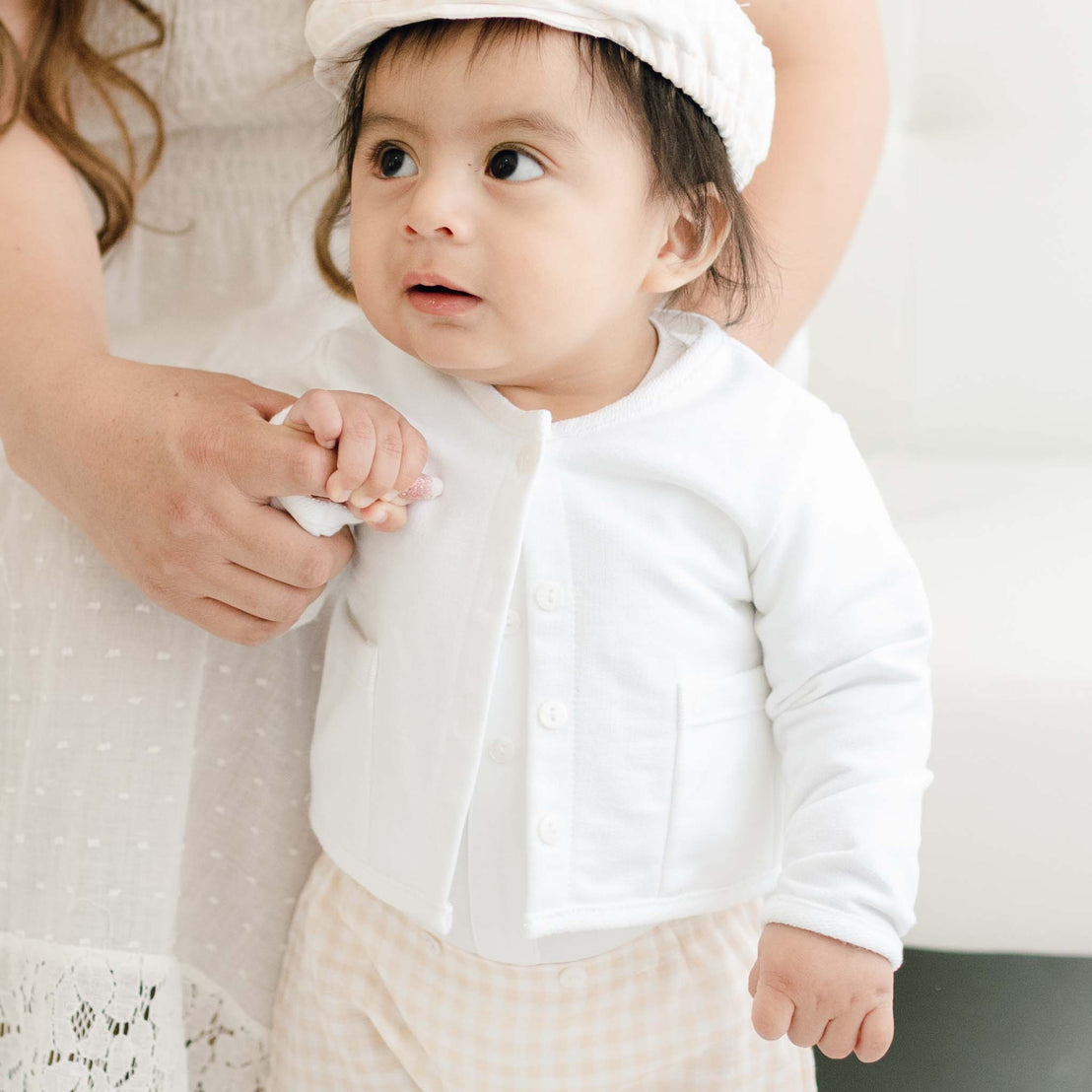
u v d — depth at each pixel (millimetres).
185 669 793
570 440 722
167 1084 797
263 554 696
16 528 815
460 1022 773
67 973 779
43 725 788
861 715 706
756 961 732
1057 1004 1196
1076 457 1418
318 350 829
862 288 1442
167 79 994
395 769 750
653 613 717
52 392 743
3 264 811
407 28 662
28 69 905
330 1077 833
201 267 1043
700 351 752
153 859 789
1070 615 994
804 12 894
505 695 725
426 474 738
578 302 668
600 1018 769
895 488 1317
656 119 677
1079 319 1391
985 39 1394
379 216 679
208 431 687
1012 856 959
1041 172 1388
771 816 770
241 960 877
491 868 742
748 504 710
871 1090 1102
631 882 734
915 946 1000
